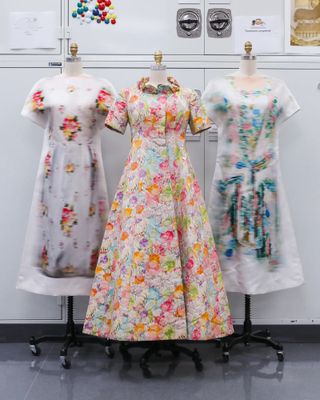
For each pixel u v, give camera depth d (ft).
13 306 8.76
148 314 7.00
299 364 7.88
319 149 8.64
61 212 7.65
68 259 7.73
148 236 7.06
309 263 8.72
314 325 8.73
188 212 7.23
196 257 7.15
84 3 8.45
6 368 7.72
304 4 8.50
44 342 8.78
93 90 7.75
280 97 7.88
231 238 7.93
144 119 7.20
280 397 6.79
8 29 8.52
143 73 8.53
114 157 8.61
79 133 7.66
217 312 7.36
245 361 8.00
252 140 7.74
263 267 7.89
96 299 7.43
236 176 7.82
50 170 7.70
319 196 8.68
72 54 7.89
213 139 8.57
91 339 8.16
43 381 7.28
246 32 8.50
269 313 8.75
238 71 8.13
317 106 8.60
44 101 7.67
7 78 8.55
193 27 8.49
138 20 8.48
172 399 6.74
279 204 7.97
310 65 8.55
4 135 8.62
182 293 7.11
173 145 7.31
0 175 8.66
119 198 7.41
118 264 7.16
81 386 7.13
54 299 8.77
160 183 7.14
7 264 8.71
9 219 8.70
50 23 8.48
